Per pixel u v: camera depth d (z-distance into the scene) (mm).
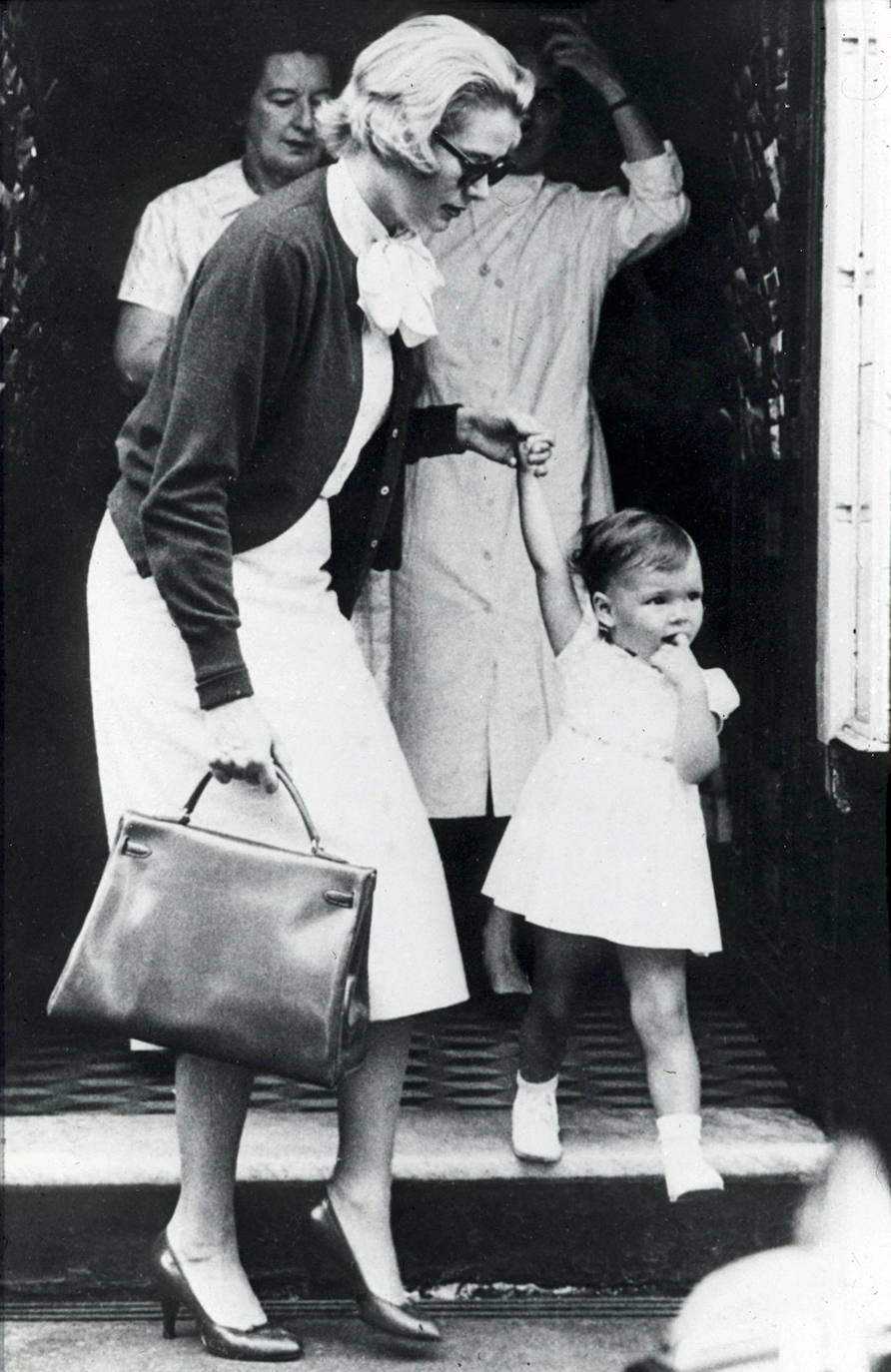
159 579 3043
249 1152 3545
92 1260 3539
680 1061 3539
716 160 4570
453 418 3662
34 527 4398
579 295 4371
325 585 3361
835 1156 3559
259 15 4371
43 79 4352
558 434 4367
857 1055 3570
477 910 4820
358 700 3281
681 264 4637
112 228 4531
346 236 3115
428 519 4355
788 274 3857
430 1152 3551
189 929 3000
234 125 4504
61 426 4594
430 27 3117
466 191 3201
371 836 3223
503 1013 4504
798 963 3863
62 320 4547
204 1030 2977
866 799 3557
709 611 4664
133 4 4363
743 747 4508
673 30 4520
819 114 3676
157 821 3061
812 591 3771
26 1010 4336
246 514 3180
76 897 4680
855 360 3555
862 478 3535
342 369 3121
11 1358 3297
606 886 3512
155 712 3203
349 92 3141
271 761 3061
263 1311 3338
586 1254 3551
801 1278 3498
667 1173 3463
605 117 4602
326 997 2943
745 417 4414
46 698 4523
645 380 4688
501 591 4367
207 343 3010
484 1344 3344
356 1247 3342
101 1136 3656
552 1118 3555
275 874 3002
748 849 4461
